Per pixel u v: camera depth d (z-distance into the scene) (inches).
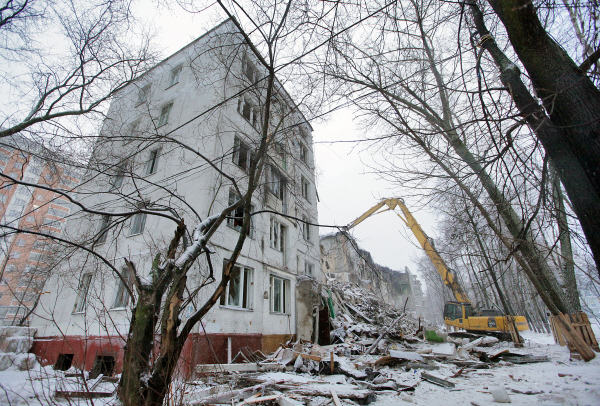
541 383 246.7
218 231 384.8
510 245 229.8
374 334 552.7
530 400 199.3
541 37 132.0
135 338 120.8
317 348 404.5
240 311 394.3
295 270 563.5
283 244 559.8
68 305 434.0
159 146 483.2
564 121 128.3
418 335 559.2
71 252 231.3
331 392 215.0
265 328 437.1
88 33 312.0
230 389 230.5
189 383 159.6
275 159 235.5
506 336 559.5
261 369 307.9
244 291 424.5
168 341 122.2
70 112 320.2
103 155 255.9
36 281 424.8
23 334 415.2
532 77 136.7
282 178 248.5
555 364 333.1
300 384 245.9
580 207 129.7
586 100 123.4
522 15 129.7
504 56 178.1
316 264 660.1
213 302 144.1
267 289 462.3
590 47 126.6
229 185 393.7
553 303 383.6
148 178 460.4
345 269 1168.2
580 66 128.2
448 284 661.3
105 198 481.4
